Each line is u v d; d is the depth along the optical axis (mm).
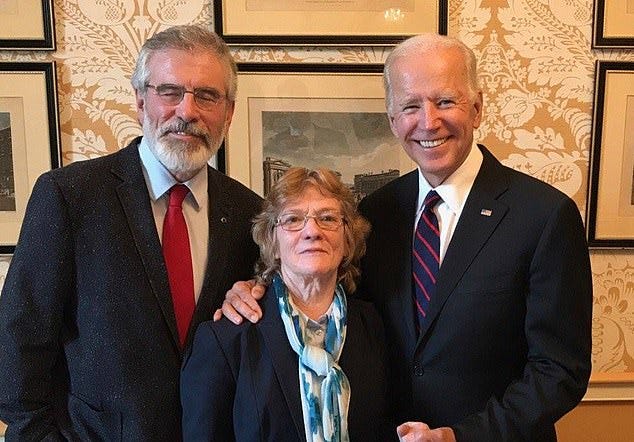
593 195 1718
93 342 1184
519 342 1233
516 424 1128
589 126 1714
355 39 1662
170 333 1210
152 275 1203
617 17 1666
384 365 1271
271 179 1721
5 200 1695
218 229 1312
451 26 1679
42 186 1197
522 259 1181
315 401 1135
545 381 1150
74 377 1211
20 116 1663
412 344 1241
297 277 1219
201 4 1666
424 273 1268
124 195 1229
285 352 1168
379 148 1717
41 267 1161
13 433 1176
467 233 1219
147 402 1184
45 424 1181
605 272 1762
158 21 1665
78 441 1185
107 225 1198
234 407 1154
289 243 1198
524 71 1693
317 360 1147
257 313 1197
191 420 1149
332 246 1198
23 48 1635
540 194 1213
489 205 1227
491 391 1213
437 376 1213
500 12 1676
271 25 1659
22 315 1154
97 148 1699
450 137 1209
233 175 1717
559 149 1722
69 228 1179
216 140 1255
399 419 1298
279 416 1128
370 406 1204
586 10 1676
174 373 1210
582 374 1182
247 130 1702
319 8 1659
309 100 1697
